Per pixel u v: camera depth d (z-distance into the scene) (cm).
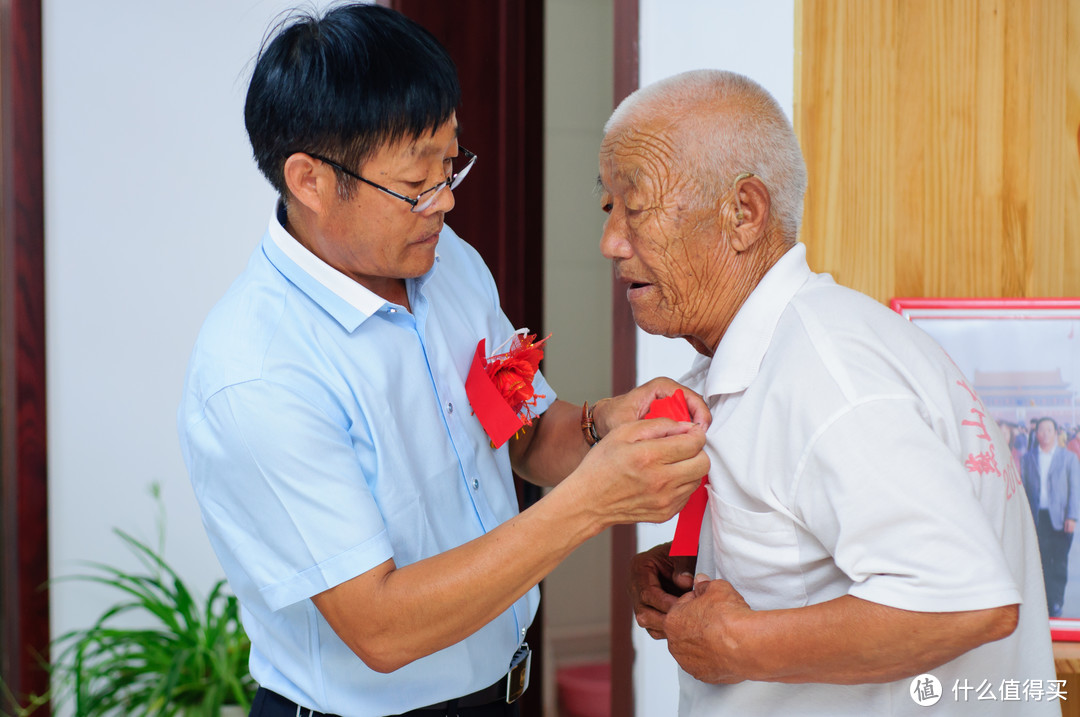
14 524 262
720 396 112
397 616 106
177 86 260
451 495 128
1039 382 164
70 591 267
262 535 112
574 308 327
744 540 107
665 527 192
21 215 256
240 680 242
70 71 258
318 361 116
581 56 316
